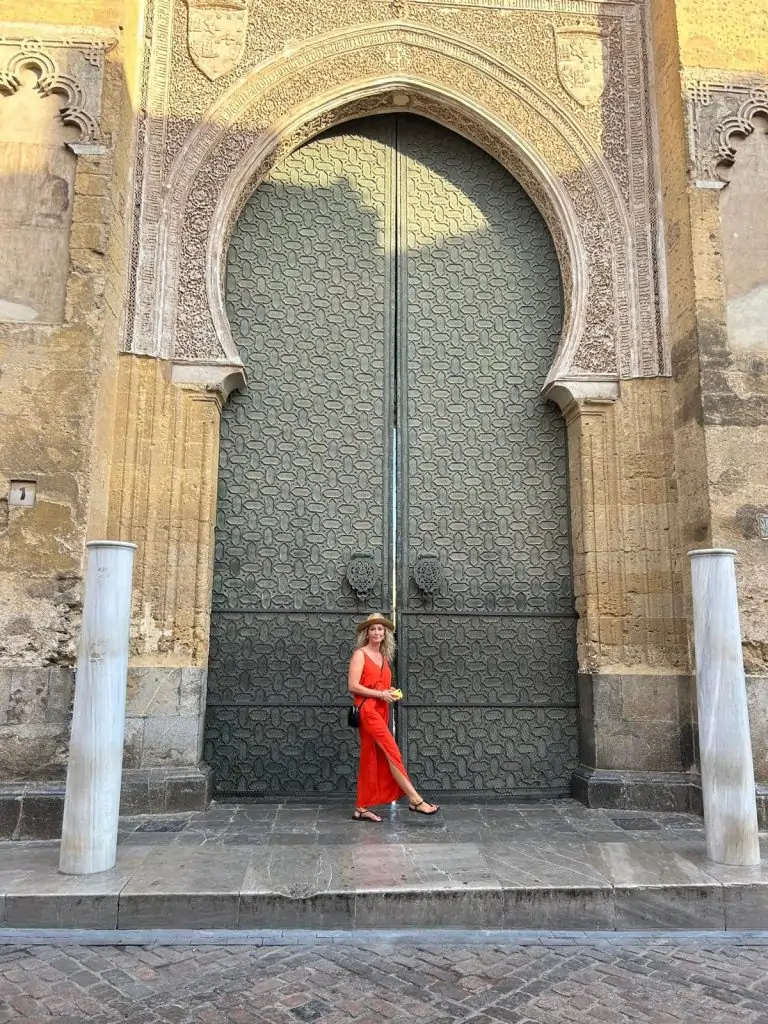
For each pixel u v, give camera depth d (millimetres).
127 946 3277
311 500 5992
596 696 5605
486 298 6449
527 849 4262
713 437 5441
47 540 4871
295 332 6207
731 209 5824
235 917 3469
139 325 5668
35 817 4508
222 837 4488
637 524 5793
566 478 6230
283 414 6074
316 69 6273
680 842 4434
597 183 6320
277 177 6418
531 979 3016
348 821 4941
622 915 3584
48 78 5480
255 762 5590
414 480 6109
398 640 5867
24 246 5258
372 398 6191
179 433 5605
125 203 5746
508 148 6426
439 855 4125
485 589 6012
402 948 3299
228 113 6109
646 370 5996
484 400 6293
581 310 6129
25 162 5383
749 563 5305
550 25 6516
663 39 6266
